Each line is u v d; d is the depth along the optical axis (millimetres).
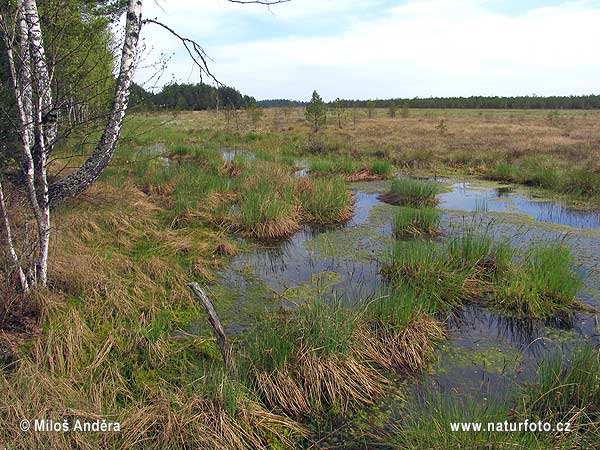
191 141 22422
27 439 2824
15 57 4352
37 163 4344
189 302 5301
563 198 11438
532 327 5059
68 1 4215
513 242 7770
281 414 3578
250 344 4148
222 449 3037
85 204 7770
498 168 14469
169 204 9375
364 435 3404
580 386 3598
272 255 7332
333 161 16531
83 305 4777
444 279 5855
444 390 3930
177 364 4094
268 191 10023
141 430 3115
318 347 4016
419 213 8609
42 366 3697
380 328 4613
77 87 4395
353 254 7375
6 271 4379
